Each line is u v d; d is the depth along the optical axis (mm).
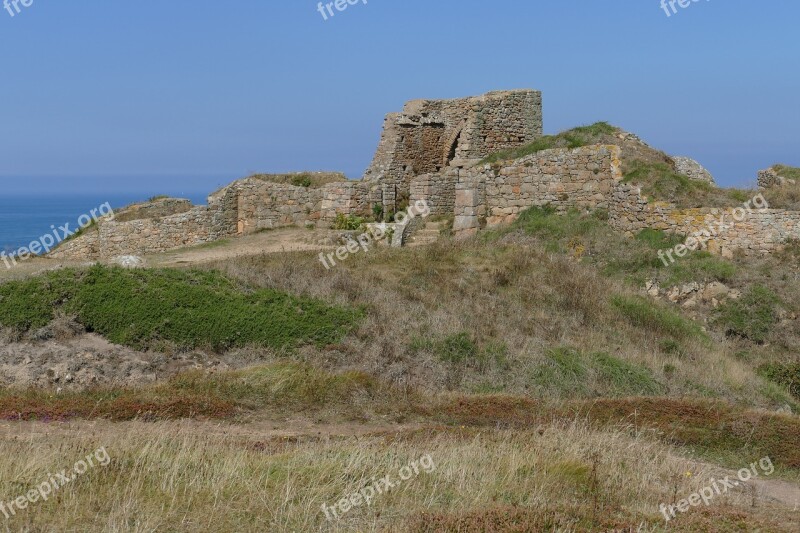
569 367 19250
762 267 25156
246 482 10812
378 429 14875
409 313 21031
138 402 14961
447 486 11344
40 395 15312
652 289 25203
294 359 18000
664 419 16656
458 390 18078
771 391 19969
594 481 11656
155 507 9938
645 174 27844
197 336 18328
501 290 23656
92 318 18312
